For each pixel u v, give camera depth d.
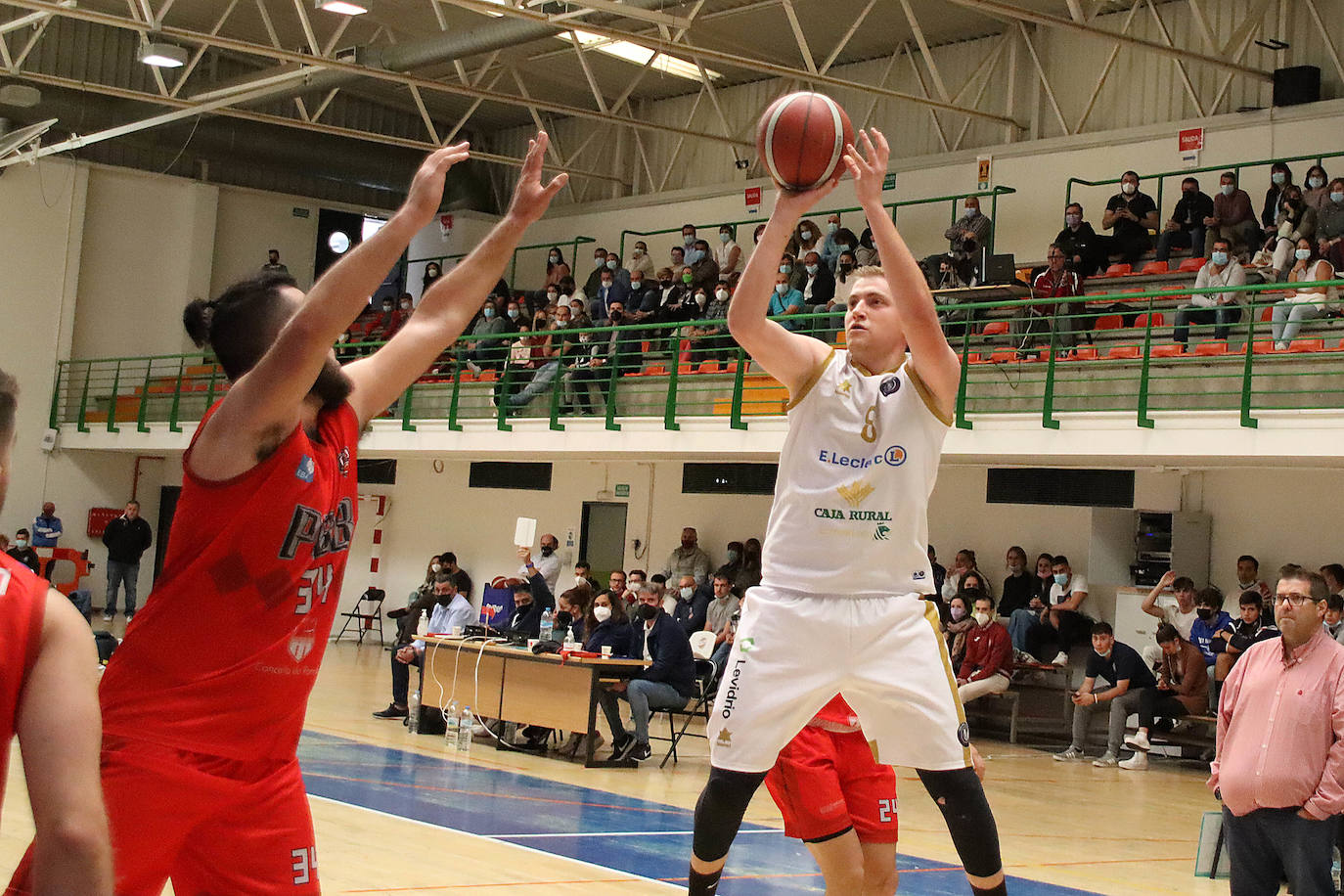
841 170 3.46
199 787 2.57
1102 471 16.33
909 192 21.58
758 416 16.03
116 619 23.81
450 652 12.91
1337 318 13.22
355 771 10.29
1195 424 12.95
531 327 22.66
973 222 19.28
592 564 21.31
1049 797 11.13
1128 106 19.86
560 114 27.39
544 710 11.97
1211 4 19.11
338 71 20.56
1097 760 13.71
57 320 25.91
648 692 11.88
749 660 3.53
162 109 23.58
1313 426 12.26
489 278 3.04
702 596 17.33
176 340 27.19
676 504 20.28
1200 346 14.16
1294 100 17.84
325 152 26.02
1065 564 16.06
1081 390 14.16
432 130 23.05
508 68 23.72
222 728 2.60
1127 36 17.14
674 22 15.96
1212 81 19.02
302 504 2.57
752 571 18.33
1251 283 15.64
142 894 2.60
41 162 25.78
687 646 12.20
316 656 2.74
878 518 3.48
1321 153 17.50
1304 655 5.39
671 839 8.23
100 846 1.61
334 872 6.71
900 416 3.50
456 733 12.45
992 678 14.78
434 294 3.02
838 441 3.51
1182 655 13.62
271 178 28.28
